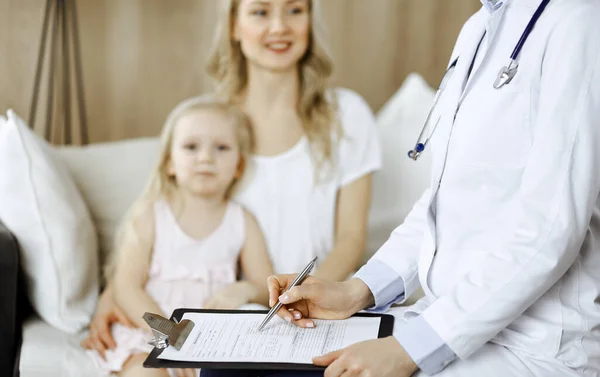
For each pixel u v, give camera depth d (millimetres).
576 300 1178
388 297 1355
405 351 1135
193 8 2797
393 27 2908
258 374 1195
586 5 1125
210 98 2215
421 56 2936
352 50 2910
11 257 1866
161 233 2074
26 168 1982
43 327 1976
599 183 1112
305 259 2166
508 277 1108
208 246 2082
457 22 2928
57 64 2725
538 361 1177
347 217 2174
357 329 1247
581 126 1096
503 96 1174
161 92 2832
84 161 2314
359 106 2234
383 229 2387
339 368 1119
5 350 1869
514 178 1173
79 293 2006
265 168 2154
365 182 2197
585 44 1106
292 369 1125
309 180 2158
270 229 2150
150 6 2775
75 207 2053
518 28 1192
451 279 1237
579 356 1174
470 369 1154
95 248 2119
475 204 1209
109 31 2768
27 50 2707
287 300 1252
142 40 2793
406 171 2428
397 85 2949
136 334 1908
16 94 2725
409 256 1371
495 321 1116
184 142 2076
